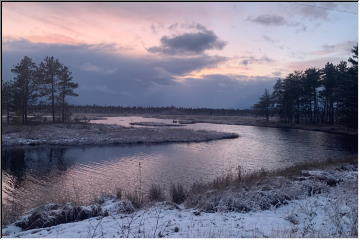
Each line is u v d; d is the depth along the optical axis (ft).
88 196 45.91
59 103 177.78
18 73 156.25
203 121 300.81
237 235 20.47
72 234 20.97
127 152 96.32
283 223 23.89
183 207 31.30
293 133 175.83
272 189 33.01
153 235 20.43
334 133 173.58
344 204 28.02
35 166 73.61
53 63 171.63
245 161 82.74
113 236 20.31
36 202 41.16
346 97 149.59
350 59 148.25
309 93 228.84
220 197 30.48
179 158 86.38
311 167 51.98
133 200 32.94
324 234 20.56
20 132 128.57
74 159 83.20
